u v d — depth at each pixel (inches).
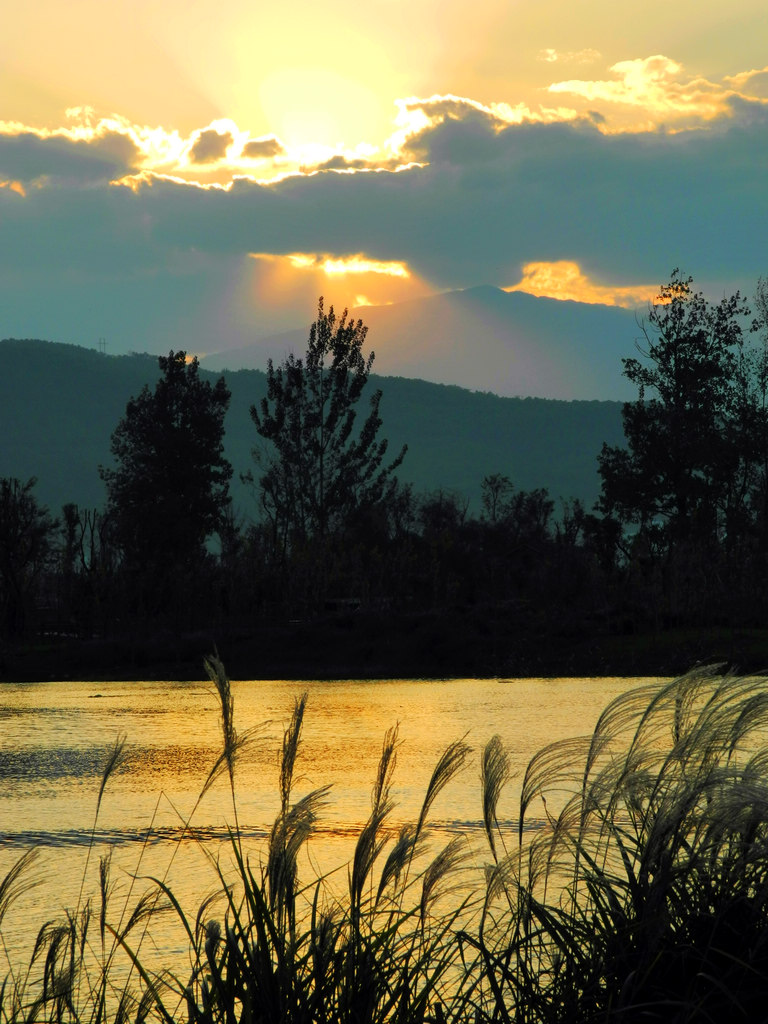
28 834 1406.3
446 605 5152.6
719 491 6510.8
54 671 4544.8
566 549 6043.3
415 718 2701.8
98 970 727.7
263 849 1206.3
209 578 5536.4
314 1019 358.6
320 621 4918.8
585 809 390.9
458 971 450.3
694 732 389.1
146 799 1674.5
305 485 6673.2
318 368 6737.2
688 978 362.0
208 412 7460.6
